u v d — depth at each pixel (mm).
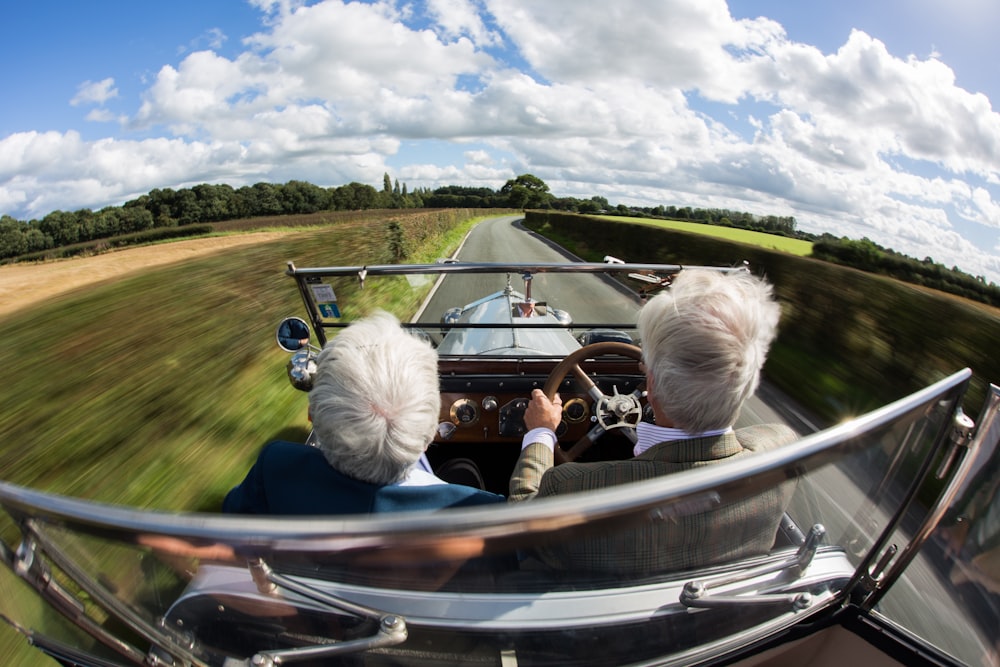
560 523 754
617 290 2945
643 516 847
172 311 7160
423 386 1270
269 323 7410
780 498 1171
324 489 1231
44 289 16422
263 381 5805
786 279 8445
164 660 1148
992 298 9797
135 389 5262
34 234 50812
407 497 1228
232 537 754
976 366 5031
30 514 848
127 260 26219
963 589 1575
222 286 8023
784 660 1407
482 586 1016
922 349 5637
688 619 1193
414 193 124125
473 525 712
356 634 1074
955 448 1174
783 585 1271
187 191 70500
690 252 13117
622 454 2857
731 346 1197
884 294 6355
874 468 1130
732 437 1289
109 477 3916
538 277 2982
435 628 1060
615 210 61656
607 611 1110
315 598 986
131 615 1043
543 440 1790
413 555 813
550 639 1121
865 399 5574
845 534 1261
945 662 1267
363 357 1241
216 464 4191
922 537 1233
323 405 1207
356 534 718
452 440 2875
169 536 776
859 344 6488
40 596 1008
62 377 5285
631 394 2693
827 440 894
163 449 4316
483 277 3160
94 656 1211
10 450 4055
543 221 36875
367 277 2574
